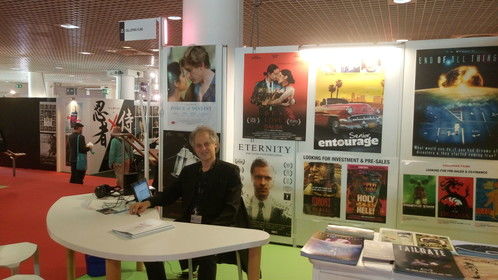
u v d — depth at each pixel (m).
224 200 2.68
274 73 3.93
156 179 5.07
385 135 3.64
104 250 2.00
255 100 4.02
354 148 3.74
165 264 3.61
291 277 3.36
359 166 3.74
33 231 4.65
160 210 4.37
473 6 4.80
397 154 3.63
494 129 3.35
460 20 5.51
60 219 2.58
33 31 6.94
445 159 3.50
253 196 4.11
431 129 3.51
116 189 3.38
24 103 10.81
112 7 5.29
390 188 3.66
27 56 10.20
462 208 3.49
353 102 3.71
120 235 2.24
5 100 11.02
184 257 1.98
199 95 4.08
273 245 4.06
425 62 3.48
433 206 3.56
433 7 4.88
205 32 4.11
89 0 5.01
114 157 6.28
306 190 3.93
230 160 4.18
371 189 3.72
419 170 3.57
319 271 1.90
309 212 3.94
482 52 3.33
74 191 6.95
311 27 6.09
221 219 2.54
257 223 4.12
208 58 4.01
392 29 6.15
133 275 3.40
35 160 10.83
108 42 7.97
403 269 1.72
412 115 3.56
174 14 5.62
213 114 4.05
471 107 3.39
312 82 3.82
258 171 4.07
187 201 2.75
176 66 4.13
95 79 17.80
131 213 2.73
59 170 10.52
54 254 3.92
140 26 4.11
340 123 3.76
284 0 4.70
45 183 7.62
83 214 2.71
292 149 3.94
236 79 4.09
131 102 11.27
